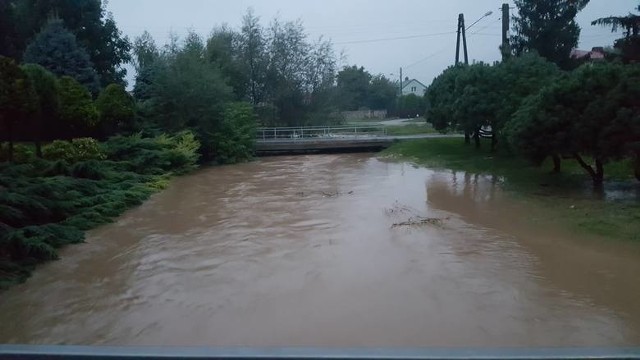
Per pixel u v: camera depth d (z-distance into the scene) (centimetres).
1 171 1452
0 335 795
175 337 772
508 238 1249
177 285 988
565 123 1603
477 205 1634
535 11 3200
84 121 2208
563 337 735
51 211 1370
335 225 1415
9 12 3189
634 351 164
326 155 3431
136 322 829
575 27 3180
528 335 745
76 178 1727
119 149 2242
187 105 2897
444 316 815
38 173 1672
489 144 3005
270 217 1547
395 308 851
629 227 1240
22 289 988
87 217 1480
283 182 2270
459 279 976
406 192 1916
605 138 1486
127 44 3703
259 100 4125
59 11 3281
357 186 2086
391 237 1276
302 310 852
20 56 3209
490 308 842
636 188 1659
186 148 2627
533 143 1680
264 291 940
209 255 1173
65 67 2778
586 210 1438
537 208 1523
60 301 925
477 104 2408
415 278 984
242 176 2503
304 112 4203
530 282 955
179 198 1917
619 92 1478
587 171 1886
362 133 3934
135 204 1773
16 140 2144
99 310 882
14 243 1103
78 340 771
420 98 7431
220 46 3959
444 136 3588
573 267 1030
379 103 8512
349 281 977
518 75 2350
